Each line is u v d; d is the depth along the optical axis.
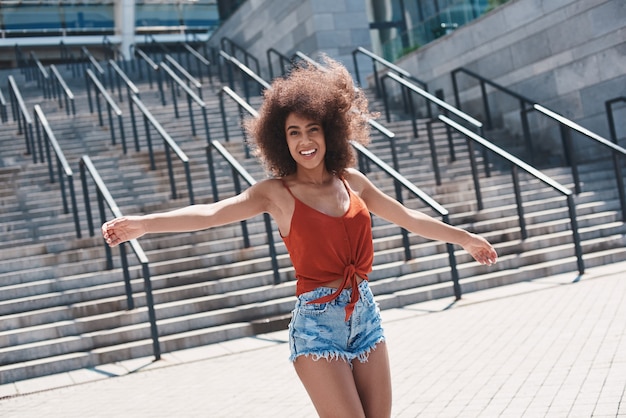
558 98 12.82
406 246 9.02
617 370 4.73
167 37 29.17
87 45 28.78
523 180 11.45
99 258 9.19
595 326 6.02
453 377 5.12
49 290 8.47
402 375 5.34
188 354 7.21
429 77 15.60
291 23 18.92
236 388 5.61
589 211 10.20
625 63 11.57
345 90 2.97
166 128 14.18
